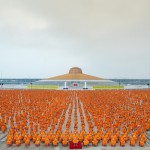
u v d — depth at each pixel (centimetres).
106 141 2514
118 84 12788
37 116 3816
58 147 2469
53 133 2738
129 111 4275
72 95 7075
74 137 2498
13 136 2653
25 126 3195
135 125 3241
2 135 2959
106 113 4041
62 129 3244
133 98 6119
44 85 11544
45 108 4559
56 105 4831
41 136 2667
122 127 3316
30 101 5497
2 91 7975
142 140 2533
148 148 2462
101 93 7106
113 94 6819
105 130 3156
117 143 2616
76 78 13100
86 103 5109
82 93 7138
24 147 2475
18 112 4441
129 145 2548
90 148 2438
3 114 3953
